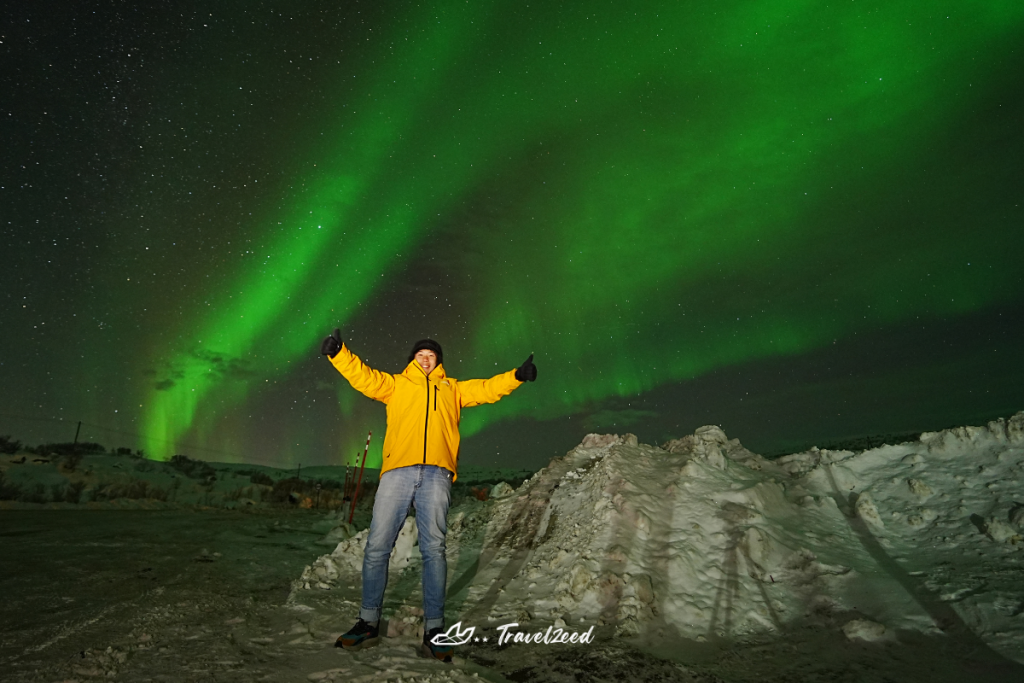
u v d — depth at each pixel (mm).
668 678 2768
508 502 6238
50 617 4121
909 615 3338
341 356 3205
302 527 11594
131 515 13406
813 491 5062
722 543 4273
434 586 3088
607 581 3898
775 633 3379
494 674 2842
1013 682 2561
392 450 3293
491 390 3553
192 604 4547
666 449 6391
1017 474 4559
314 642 3211
